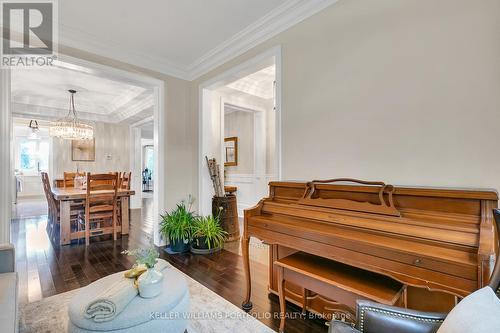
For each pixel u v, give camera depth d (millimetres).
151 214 5961
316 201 1826
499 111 1360
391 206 1484
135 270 1487
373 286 1396
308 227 1641
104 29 2650
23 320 1801
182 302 1433
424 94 1605
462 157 1470
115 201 3918
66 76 3973
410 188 1471
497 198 1194
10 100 2408
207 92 3627
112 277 1579
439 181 1545
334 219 1651
